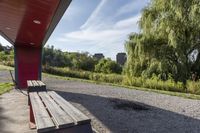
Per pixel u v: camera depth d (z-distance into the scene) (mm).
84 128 3062
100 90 16156
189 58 25281
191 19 22172
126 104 10617
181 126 7047
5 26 10289
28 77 16609
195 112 9227
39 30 10547
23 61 16641
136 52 27016
